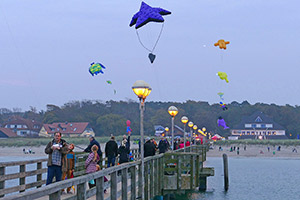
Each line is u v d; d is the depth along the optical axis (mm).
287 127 145750
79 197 6879
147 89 11531
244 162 62469
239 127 135625
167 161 15766
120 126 112875
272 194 26125
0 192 9609
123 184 9961
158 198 15891
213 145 103312
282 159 71500
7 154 81688
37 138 105000
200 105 153125
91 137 13516
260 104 159500
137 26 11211
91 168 10352
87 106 129000
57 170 9172
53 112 124938
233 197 23328
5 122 140875
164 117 128125
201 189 23984
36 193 5055
